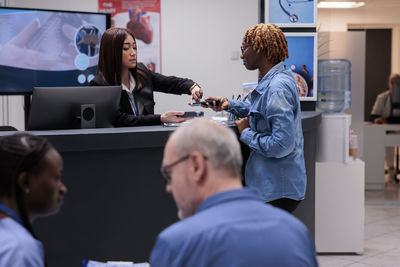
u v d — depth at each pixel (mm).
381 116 8289
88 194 2861
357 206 4617
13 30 5215
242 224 1244
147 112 3770
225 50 6930
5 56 5184
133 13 6844
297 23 4531
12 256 1301
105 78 3549
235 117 3424
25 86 5363
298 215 3770
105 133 2793
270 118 2826
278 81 2855
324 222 4629
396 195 7191
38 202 1462
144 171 2967
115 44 3516
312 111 4406
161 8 6848
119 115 3338
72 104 3066
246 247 1211
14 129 3762
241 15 6895
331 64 5043
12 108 6719
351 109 6930
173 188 1360
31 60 5367
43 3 6809
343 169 4594
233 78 6961
